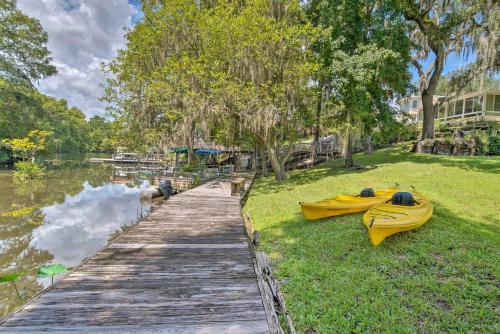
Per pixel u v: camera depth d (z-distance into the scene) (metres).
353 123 13.70
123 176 22.33
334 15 12.72
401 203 6.31
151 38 12.98
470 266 4.22
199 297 3.01
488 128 19.42
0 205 13.02
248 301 2.94
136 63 13.93
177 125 13.44
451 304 3.34
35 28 25.88
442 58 16.97
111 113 14.77
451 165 12.84
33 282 5.86
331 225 6.45
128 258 4.16
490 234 5.50
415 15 15.61
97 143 68.94
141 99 13.96
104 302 2.88
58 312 2.69
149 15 13.47
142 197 14.46
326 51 13.15
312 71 12.23
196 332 2.42
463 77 19.95
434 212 6.89
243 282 3.39
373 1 12.98
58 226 9.91
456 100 24.61
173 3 12.55
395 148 22.23
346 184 11.54
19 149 24.41
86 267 3.79
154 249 4.58
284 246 5.50
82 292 3.09
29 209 12.34
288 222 7.14
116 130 15.65
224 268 3.82
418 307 3.28
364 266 4.40
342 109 13.74
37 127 26.62
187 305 2.85
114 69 14.12
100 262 3.98
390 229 4.95
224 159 30.09
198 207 8.30
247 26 11.42
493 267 4.12
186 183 17.05
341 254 4.91
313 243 5.49
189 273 3.63
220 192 11.29
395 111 15.49
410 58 14.66
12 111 24.62
